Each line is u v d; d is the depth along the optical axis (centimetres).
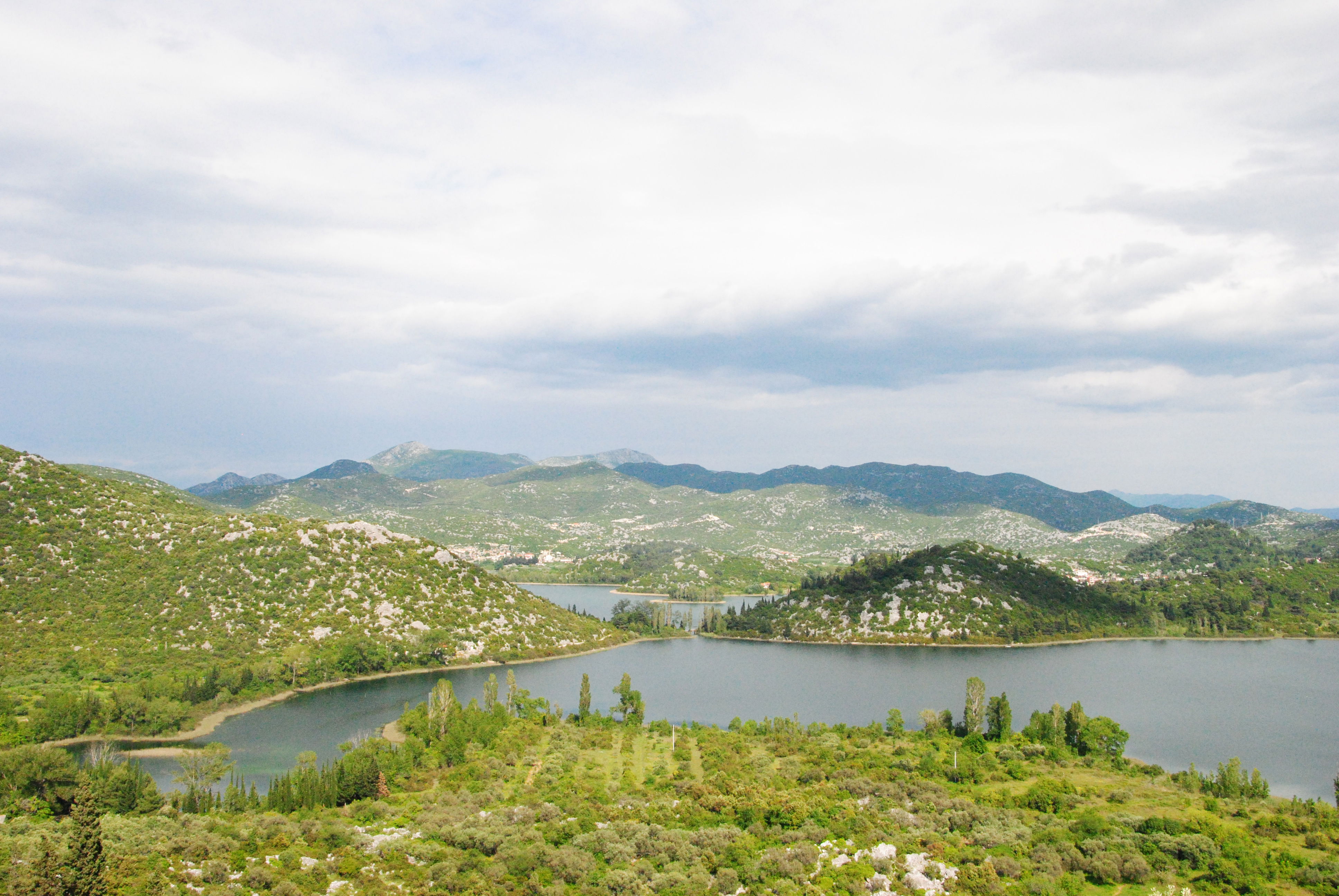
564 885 12975
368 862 13812
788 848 14288
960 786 18825
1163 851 13988
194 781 18325
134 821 14775
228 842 14112
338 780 17500
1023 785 18912
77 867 10956
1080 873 13350
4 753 16750
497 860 13788
